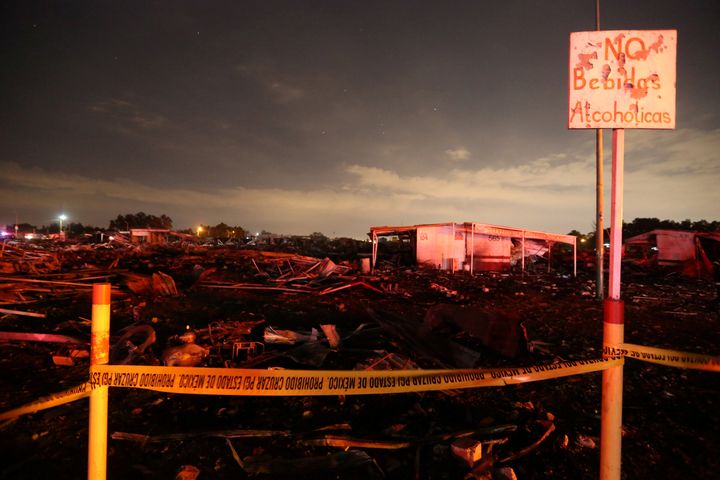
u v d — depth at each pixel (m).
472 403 4.88
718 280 19.52
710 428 4.39
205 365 5.97
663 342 8.53
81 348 6.66
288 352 6.59
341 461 3.47
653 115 2.36
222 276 18.77
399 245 36.94
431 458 3.64
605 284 19.38
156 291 13.13
